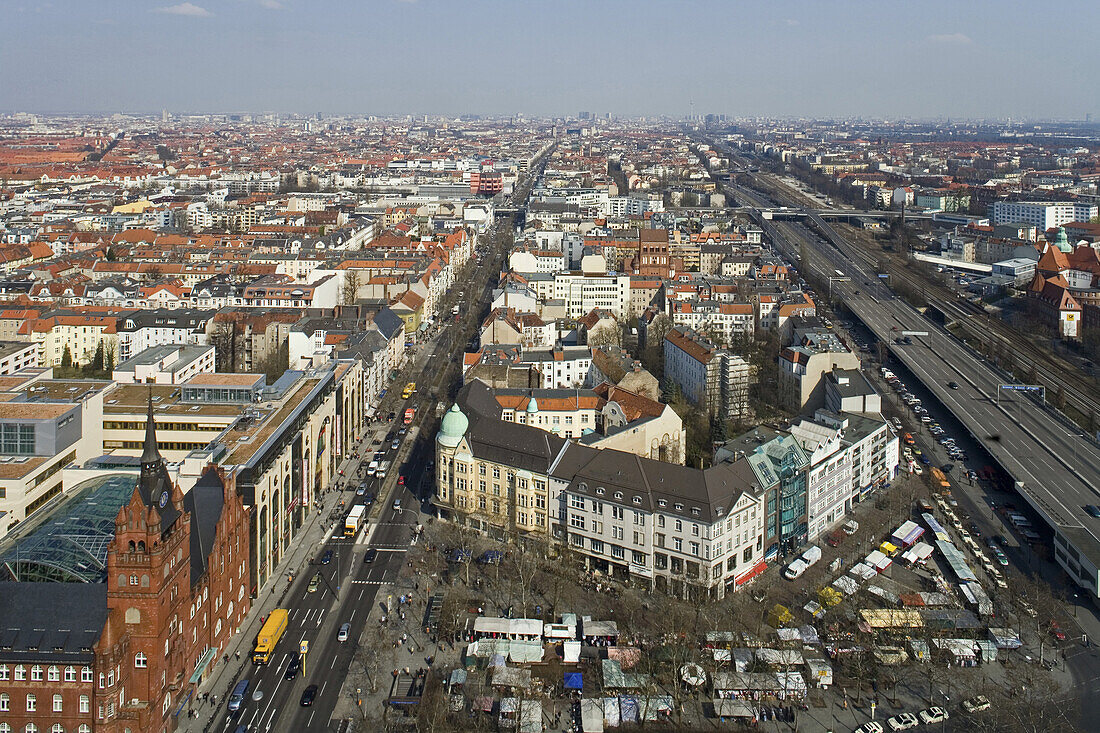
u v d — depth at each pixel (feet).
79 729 618.85
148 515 621.72
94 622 627.05
